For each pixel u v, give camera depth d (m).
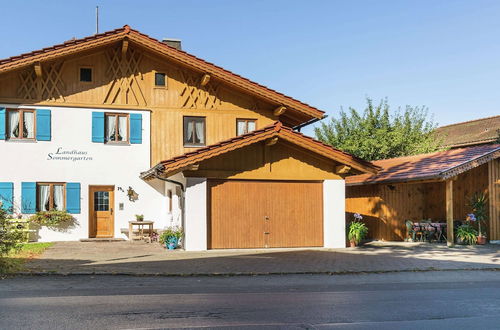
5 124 19.81
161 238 17.95
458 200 21.09
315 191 17.97
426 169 19.52
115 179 21.03
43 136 20.19
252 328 6.91
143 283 10.95
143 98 21.42
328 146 17.33
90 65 20.91
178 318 7.45
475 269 13.35
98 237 20.86
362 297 9.36
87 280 11.22
